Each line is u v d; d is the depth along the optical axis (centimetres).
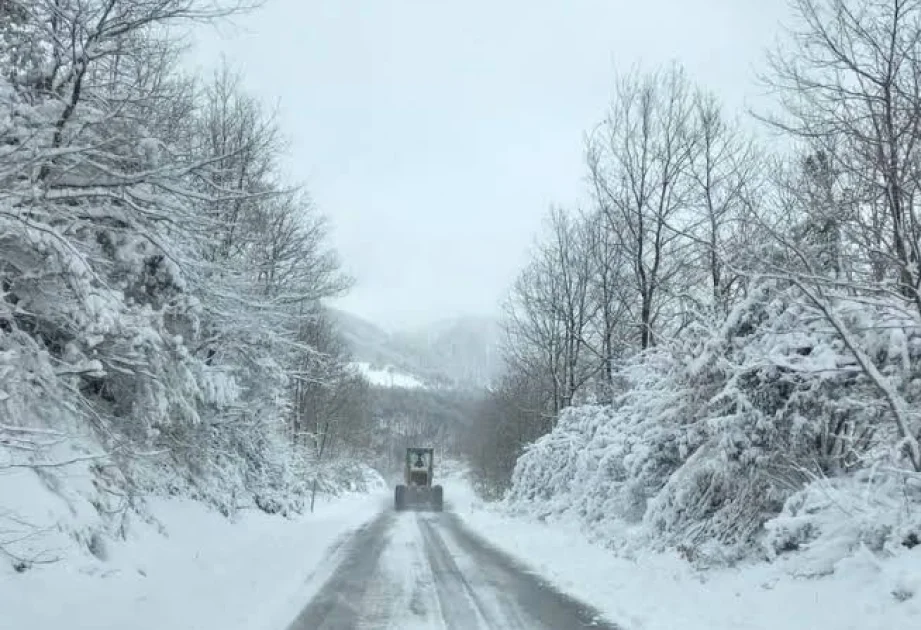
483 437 5212
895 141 755
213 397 1269
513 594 1010
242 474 1886
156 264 1041
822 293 815
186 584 898
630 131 1936
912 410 817
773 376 1025
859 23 779
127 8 744
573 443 2364
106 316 827
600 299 2520
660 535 1255
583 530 1742
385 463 8462
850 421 978
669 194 1898
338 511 2897
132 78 897
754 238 1061
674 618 823
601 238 2450
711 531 1138
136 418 1034
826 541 845
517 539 1798
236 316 1286
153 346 954
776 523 877
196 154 1265
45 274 834
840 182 849
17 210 699
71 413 880
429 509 3375
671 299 1844
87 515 843
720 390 1162
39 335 886
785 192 1122
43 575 682
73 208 905
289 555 1364
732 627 758
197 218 988
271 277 1838
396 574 1188
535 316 3056
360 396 5375
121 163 871
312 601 930
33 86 813
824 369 897
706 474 1189
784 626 725
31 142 687
